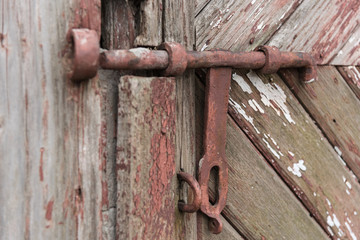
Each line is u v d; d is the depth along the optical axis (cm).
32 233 72
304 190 99
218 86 85
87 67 72
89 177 76
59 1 72
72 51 73
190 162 85
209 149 85
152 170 79
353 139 106
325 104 102
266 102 94
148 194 79
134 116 76
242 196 92
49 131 73
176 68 79
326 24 99
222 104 86
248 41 91
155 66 77
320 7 98
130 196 77
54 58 72
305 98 99
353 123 106
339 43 102
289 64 91
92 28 74
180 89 83
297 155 98
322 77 101
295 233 98
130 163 76
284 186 97
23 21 71
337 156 104
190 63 81
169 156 81
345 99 105
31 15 71
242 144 91
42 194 73
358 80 107
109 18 78
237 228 92
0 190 71
